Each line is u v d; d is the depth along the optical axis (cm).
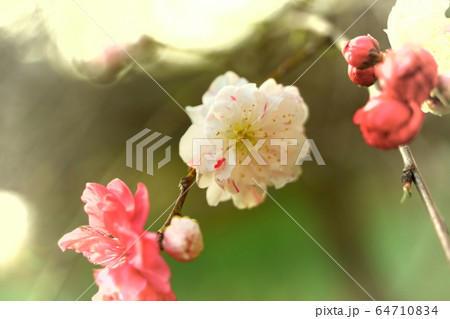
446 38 21
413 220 32
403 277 31
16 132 34
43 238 33
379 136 20
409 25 21
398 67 20
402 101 20
